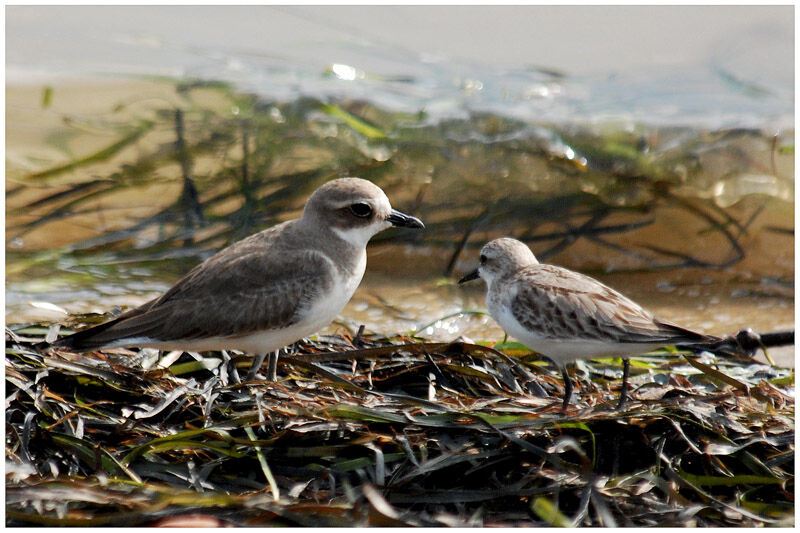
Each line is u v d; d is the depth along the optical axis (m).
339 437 8.54
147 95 17.55
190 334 9.38
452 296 14.12
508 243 10.18
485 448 8.38
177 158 16.33
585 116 17.52
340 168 16.31
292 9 21.28
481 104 17.77
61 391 9.29
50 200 15.45
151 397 9.20
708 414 8.71
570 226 15.75
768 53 20.38
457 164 16.50
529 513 7.83
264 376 10.30
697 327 13.17
